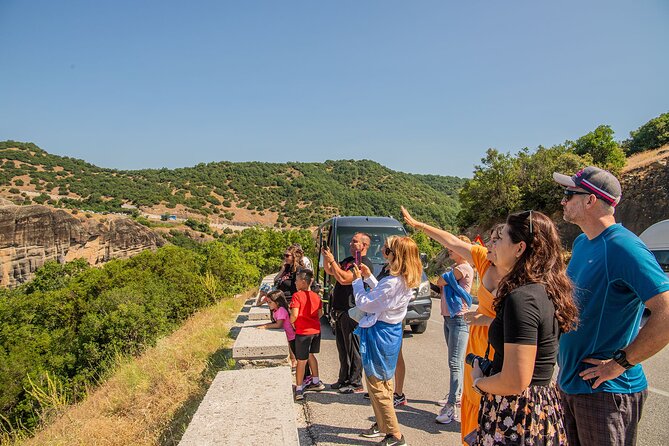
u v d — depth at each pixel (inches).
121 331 575.8
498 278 129.5
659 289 94.1
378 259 392.2
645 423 187.2
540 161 1064.2
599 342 102.9
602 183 108.5
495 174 1119.0
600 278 103.7
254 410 145.1
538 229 91.0
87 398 338.3
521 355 84.0
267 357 235.6
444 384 252.5
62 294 861.8
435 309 556.4
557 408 90.5
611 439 99.9
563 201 116.9
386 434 162.1
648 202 895.1
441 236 149.3
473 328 142.1
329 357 328.2
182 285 740.7
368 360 161.0
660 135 1382.9
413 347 344.8
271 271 1131.9
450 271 200.8
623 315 101.4
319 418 201.5
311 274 229.6
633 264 98.0
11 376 573.0
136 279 831.7
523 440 87.6
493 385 89.0
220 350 310.5
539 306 85.9
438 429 190.1
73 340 658.8
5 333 756.0
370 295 159.8
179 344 361.7
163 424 203.0
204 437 126.3
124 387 278.8
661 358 289.1
